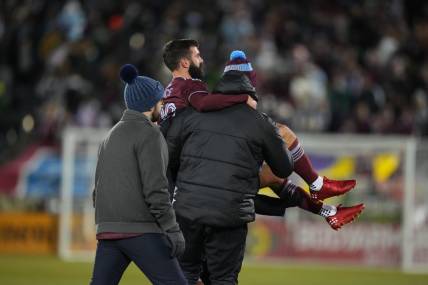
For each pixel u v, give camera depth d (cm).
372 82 6831
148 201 2341
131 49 7056
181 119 2545
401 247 5403
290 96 6631
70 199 5912
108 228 2380
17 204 6219
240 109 2505
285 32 7300
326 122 6456
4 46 7250
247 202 2508
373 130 6322
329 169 5462
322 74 6862
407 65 7175
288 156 2516
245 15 7238
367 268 5403
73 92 6750
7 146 6769
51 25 7462
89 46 7162
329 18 7631
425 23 7875
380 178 5422
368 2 7925
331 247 5550
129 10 7475
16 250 6200
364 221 5484
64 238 5906
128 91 2422
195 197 2481
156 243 2378
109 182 2384
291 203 2695
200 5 7400
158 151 2367
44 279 4609
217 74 6581
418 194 5394
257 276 4841
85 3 7594
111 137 2412
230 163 2477
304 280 4684
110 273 2406
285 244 5609
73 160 5916
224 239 2514
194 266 2569
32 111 6825
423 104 6644
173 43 2652
